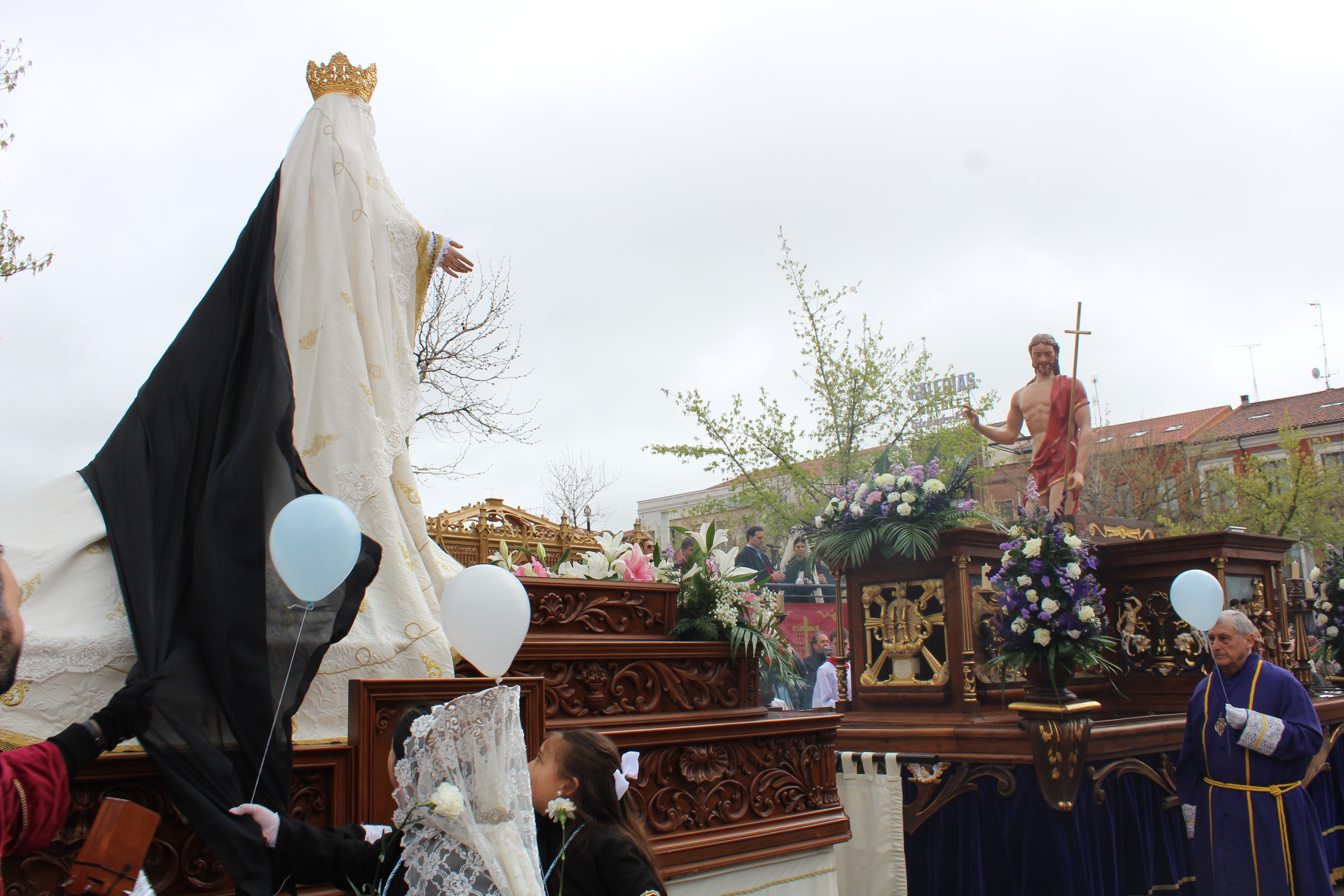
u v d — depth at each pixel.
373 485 3.28
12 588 1.75
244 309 3.12
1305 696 5.07
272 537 2.25
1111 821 5.66
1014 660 5.61
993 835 5.54
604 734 3.23
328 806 2.74
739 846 3.96
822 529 6.89
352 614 2.76
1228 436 30.75
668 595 4.30
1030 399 7.95
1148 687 7.26
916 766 5.81
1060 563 5.58
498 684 2.22
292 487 2.81
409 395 3.81
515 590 2.42
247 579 2.64
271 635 2.66
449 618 2.40
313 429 3.29
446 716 2.05
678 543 4.99
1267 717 4.92
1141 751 5.98
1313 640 10.23
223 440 2.91
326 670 2.94
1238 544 7.18
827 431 15.99
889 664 6.60
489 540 5.38
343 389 3.37
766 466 15.86
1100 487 23.50
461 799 1.95
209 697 2.51
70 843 2.28
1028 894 5.30
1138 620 7.37
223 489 2.71
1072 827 5.30
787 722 4.33
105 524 2.76
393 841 2.22
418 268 3.94
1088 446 7.68
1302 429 21.66
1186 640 7.04
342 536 2.24
